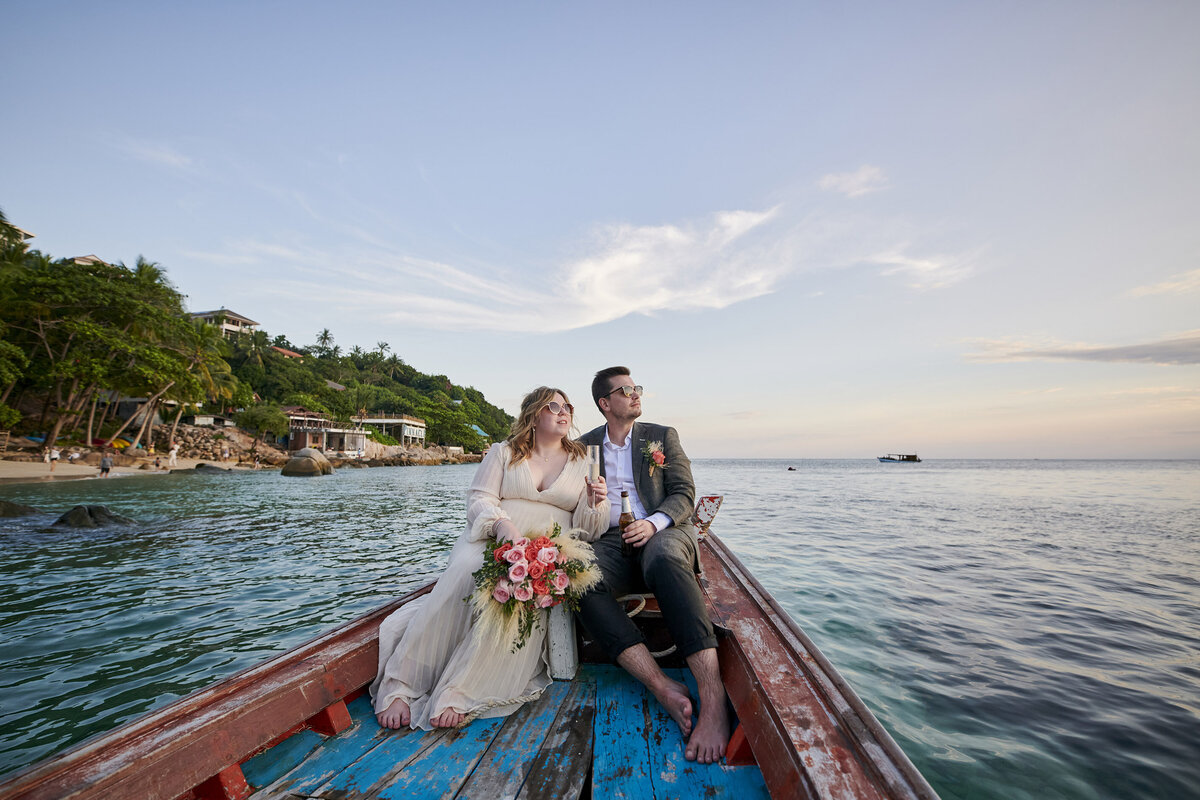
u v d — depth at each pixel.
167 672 4.25
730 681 2.19
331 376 83.31
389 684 2.29
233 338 77.62
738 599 3.03
